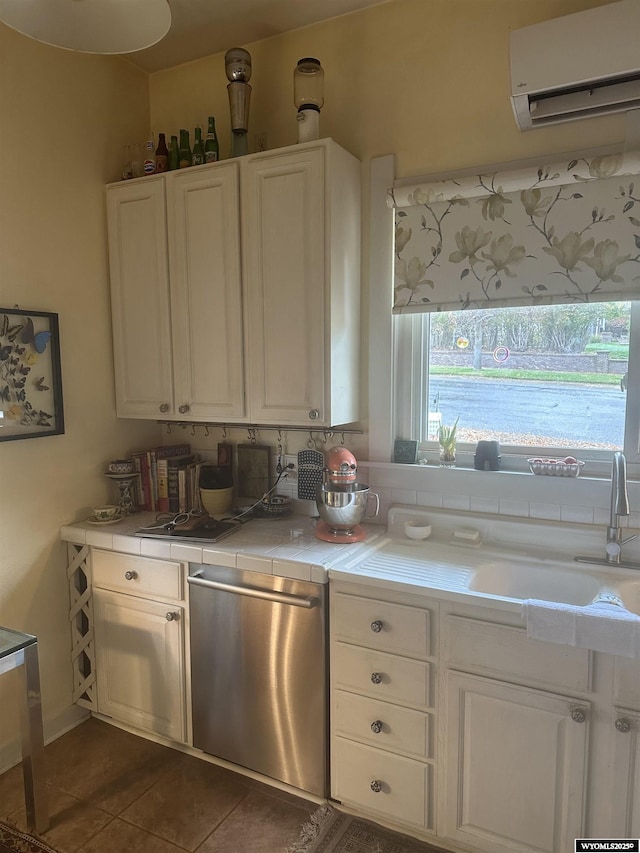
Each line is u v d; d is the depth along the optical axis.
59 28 1.42
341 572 1.81
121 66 2.54
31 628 2.27
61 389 2.31
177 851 1.78
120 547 2.21
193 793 2.03
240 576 1.98
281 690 1.94
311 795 1.99
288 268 2.09
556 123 1.86
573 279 1.89
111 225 2.46
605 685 1.49
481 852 1.71
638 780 1.47
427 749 1.74
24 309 2.17
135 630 2.24
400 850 1.78
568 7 1.88
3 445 2.15
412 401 2.30
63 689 2.40
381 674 1.78
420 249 2.12
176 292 2.33
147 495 2.59
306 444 2.45
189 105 2.60
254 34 2.35
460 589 1.66
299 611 1.87
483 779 1.67
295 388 2.13
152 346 2.43
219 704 2.08
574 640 1.47
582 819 1.54
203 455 2.72
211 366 2.29
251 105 2.43
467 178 1.98
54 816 1.92
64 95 2.30
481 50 2.02
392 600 1.75
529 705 1.58
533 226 1.94
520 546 2.02
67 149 2.32
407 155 2.15
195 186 2.24
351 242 2.16
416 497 2.23
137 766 2.17
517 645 1.58
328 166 1.99
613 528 1.81
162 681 2.20
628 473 1.94
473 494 2.11
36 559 2.29
